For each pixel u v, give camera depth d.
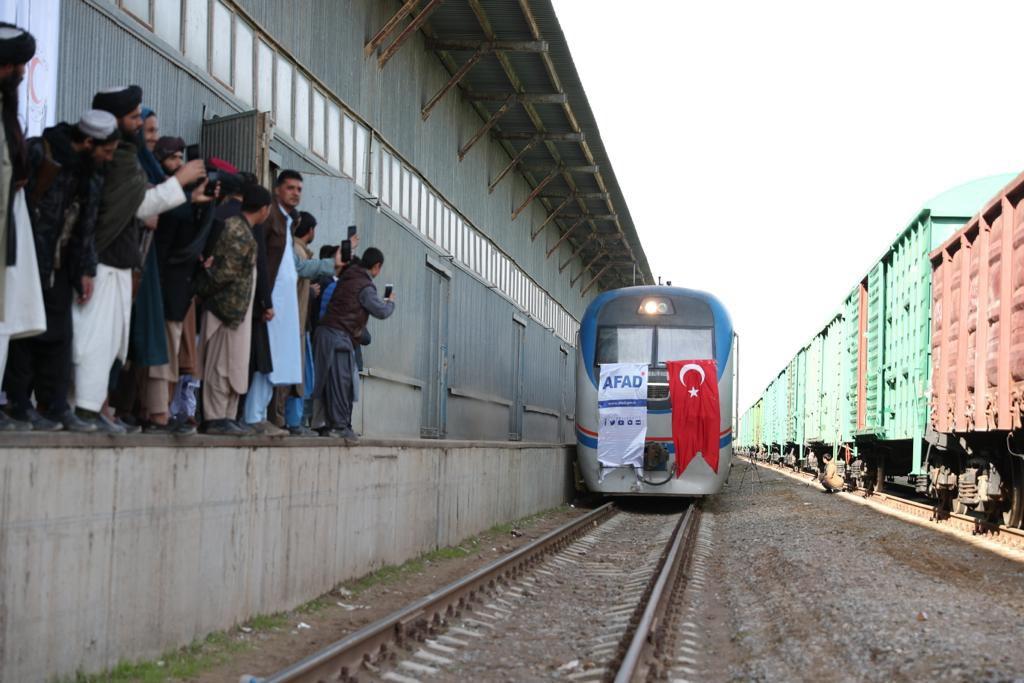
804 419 33.53
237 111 11.83
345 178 12.61
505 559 10.66
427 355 20.50
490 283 26.55
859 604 8.49
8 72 4.96
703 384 19.23
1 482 4.84
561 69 22.17
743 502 23.16
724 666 7.12
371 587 9.76
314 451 8.79
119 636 5.87
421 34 19.95
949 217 16.36
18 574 4.97
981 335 13.10
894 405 19.05
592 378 19.84
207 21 11.18
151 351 6.48
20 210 5.34
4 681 4.88
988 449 14.34
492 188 26.78
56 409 5.82
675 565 11.25
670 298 20.03
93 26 8.84
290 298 8.41
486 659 7.12
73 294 5.95
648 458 19.20
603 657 7.10
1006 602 9.09
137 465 6.02
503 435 28.94
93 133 5.61
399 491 11.17
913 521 17.03
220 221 7.31
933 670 6.28
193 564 6.71
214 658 6.49
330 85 15.08
